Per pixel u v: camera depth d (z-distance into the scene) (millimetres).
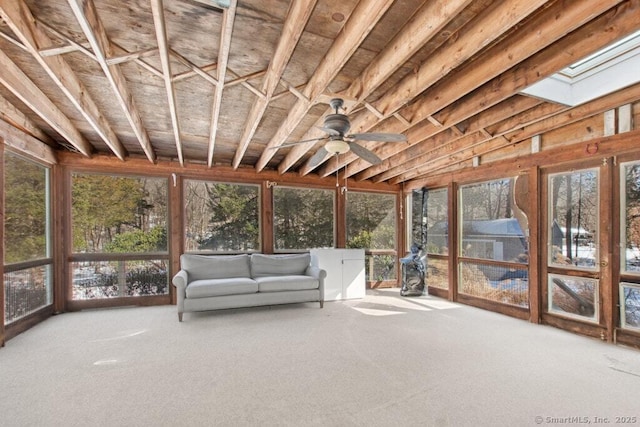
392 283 6828
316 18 2002
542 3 1596
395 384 2504
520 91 2559
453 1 1675
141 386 2469
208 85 2896
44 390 2402
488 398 2295
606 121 3408
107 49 2154
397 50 2164
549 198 4020
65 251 4680
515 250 4453
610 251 3383
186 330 3826
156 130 4074
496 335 3646
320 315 4523
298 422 2020
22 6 1863
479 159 5012
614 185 3355
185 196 5430
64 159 4668
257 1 1857
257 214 5902
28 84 2750
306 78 2777
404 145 4059
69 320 4250
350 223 6543
